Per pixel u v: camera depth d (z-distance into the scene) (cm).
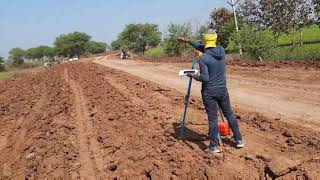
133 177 744
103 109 1410
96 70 3425
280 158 713
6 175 825
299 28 3747
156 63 3806
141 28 9338
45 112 1501
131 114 1275
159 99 1515
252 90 1538
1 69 9325
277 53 2927
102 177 762
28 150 995
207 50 807
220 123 898
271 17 3809
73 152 934
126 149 905
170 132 1009
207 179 705
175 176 721
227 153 812
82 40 16275
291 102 1242
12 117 1509
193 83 1923
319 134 878
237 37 3006
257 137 909
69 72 3650
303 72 1806
